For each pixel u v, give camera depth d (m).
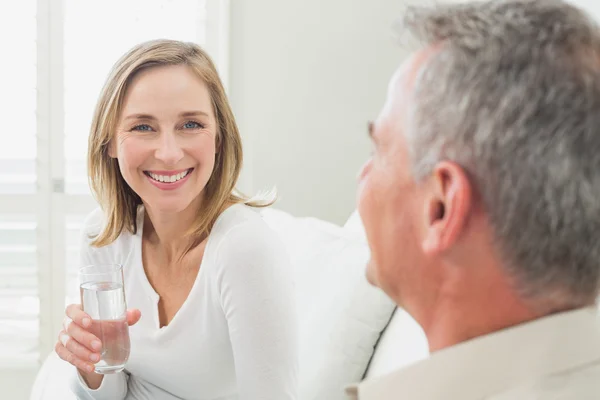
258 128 2.54
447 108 0.56
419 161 0.59
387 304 1.54
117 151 1.42
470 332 0.60
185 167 1.36
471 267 0.58
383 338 1.53
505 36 0.54
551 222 0.54
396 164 0.62
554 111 0.53
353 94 2.53
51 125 2.55
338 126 2.54
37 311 2.63
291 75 2.51
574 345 0.56
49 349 2.61
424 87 0.58
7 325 2.60
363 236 1.70
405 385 0.60
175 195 1.38
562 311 0.58
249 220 1.41
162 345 1.44
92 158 1.49
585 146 0.53
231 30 2.52
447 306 0.61
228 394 1.50
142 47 1.39
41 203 2.58
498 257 0.56
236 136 1.47
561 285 0.56
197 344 1.42
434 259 0.61
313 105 2.53
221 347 1.42
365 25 2.50
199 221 1.42
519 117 0.53
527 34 0.54
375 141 0.65
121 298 1.22
